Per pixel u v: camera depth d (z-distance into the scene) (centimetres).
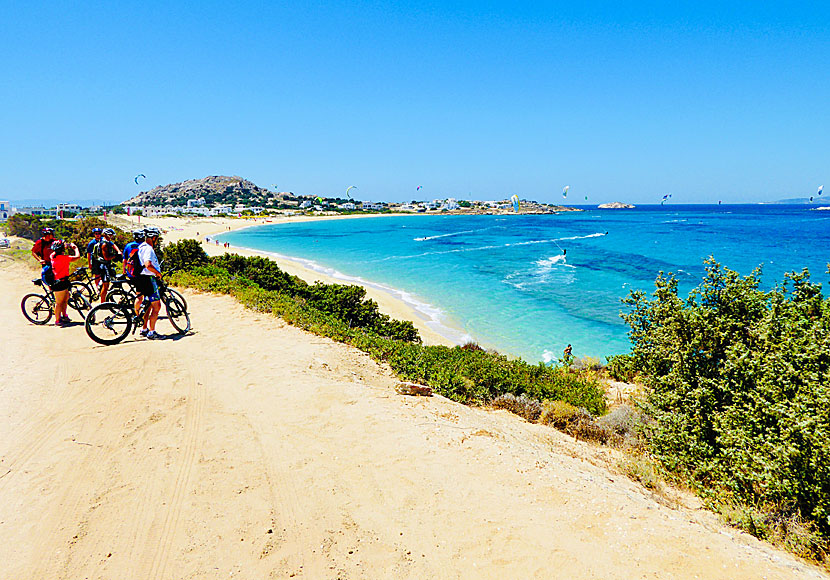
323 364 756
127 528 328
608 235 8581
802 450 422
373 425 525
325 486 397
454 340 2008
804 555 381
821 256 4925
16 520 329
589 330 2262
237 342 831
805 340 511
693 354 626
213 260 2073
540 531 352
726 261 4656
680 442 573
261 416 529
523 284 3531
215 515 347
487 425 625
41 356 675
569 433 740
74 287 966
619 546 336
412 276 3931
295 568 301
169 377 618
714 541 350
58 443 434
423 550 328
